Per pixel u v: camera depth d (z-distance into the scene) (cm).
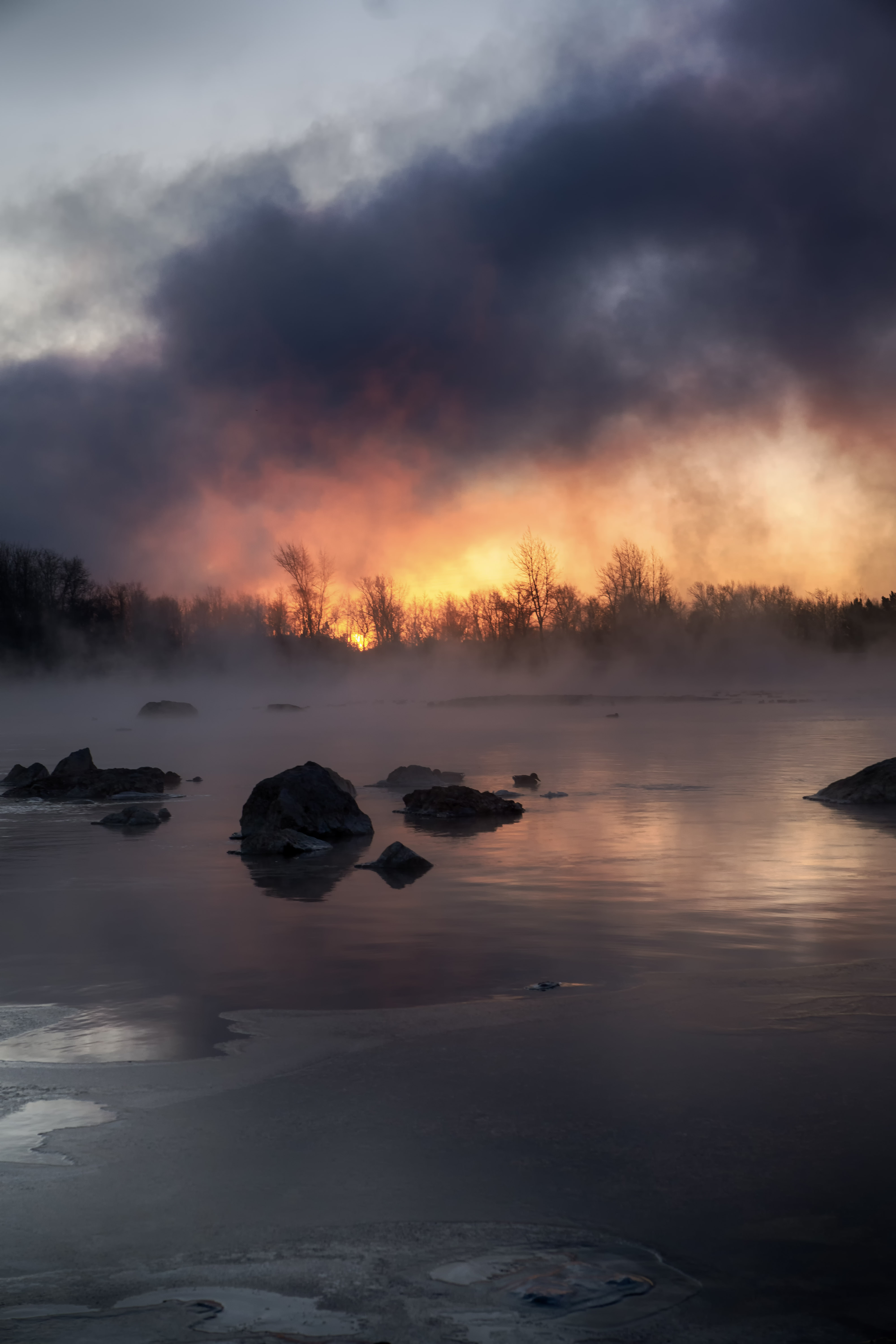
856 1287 387
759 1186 459
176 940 926
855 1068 592
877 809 1773
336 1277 395
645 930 940
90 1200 456
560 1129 518
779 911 1009
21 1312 375
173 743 3600
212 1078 596
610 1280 391
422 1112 542
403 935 935
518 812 1761
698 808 1808
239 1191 462
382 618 11056
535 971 809
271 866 1314
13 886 1193
